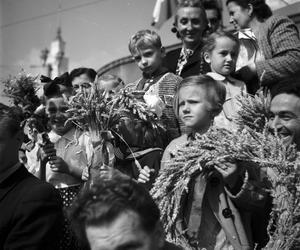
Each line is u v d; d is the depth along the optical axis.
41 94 4.46
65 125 3.82
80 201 1.79
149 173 3.47
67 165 3.74
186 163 2.82
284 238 2.58
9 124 2.97
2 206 2.89
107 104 3.68
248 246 2.77
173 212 2.85
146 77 4.36
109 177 1.84
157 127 3.79
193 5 4.52
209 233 2.85
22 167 3.03
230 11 4.42
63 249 3.08
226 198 2.83
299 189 2.60
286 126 2.86
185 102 3.25
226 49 3.94
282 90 2.88
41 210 2.87
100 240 1.74
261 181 2.77
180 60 4.65
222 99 3.33
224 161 2.76
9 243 2.84
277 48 3.95
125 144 3.73
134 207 1.75
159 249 1.81
